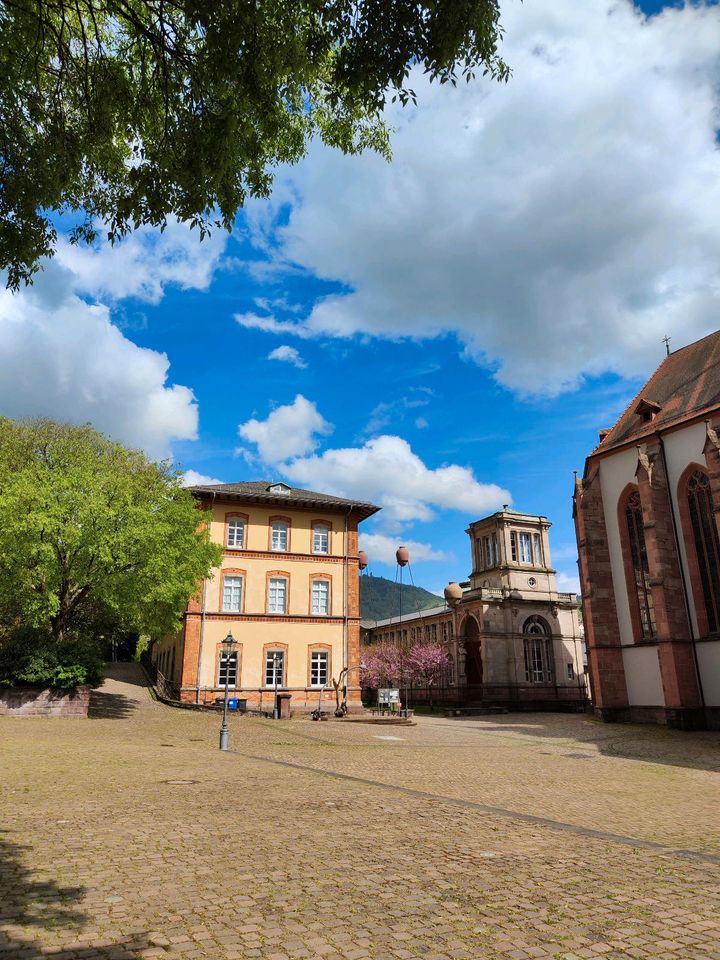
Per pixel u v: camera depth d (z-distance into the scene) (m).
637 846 8.52
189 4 6.35
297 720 33.66
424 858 7.48
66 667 27.22
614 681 36.66
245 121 7.69
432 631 72.31
